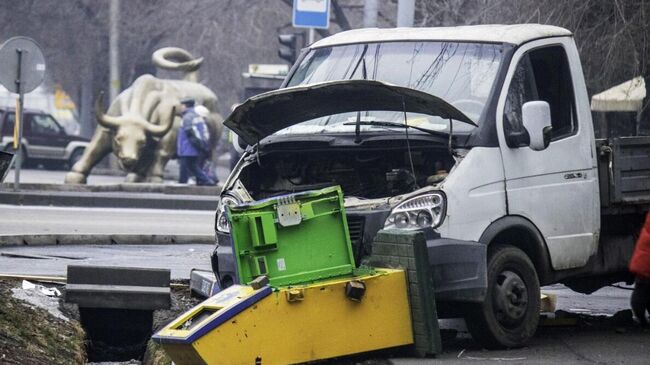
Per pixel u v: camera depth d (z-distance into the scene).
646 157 17.42
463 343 15.84
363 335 13.41
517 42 16.11
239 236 13.09
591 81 35.81
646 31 34.22
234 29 87.69
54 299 17.08
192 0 85.38
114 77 76.56
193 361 12.35
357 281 13.34
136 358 16.53
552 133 16.22
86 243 29.34
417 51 16.66
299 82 17.34
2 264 23.55
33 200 42.81
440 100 14.53
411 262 13.86
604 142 17.03
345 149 15.80
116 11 76.75
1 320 14.47
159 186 50.44
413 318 13.92
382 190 16.08
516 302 15.06
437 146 15.24
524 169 15.48
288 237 13.26
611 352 14.92
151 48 88.06
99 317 16.45
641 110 35.56
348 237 13.62
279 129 16.47
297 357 12.83
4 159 16.02
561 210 15.98
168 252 27.72
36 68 41.47
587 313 19.30
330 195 13.56
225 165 100.50
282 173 16.66
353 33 17.80
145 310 16.47
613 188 16.88
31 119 76.12
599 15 35.44
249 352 12.46
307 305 12.92
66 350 14.95
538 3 36.12
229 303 12.52
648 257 14.88
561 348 15.23
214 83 93.75
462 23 43.59
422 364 13.52
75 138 77.38
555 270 16.02
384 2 61.66
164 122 53.19
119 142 51.34
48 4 86.75
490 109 15.34
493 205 15.01
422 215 14.52
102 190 49.38
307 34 47.75
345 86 14.73
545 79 16.38
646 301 16.88
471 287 14.47
